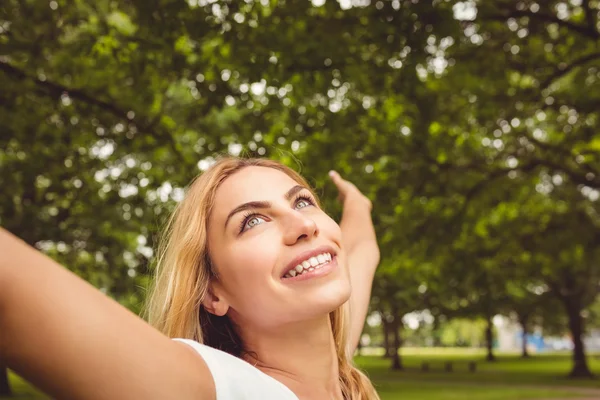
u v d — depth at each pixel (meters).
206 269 1.61
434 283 23.34
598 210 19.77
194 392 1.08
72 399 0.93
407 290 34.69
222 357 1.20
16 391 24.25
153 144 10.52
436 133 13.24
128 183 11.05
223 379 1.15
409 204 14.38
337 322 1.94
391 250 15.18
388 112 11.85
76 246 17.84
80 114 9.98
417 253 16.58
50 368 0.91
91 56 9.16
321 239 1.54
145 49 8.40
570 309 33.22
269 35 8.00
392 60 9.05
